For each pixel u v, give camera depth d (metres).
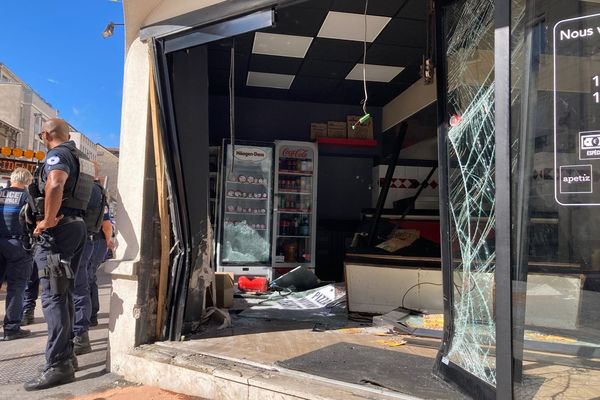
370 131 7.98
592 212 3.42
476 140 2.70
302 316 4.68
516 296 2.45
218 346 3.44
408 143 7.51
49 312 3.16
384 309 4.76
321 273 8.00
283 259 7.43
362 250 5.02
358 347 3.44
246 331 3.95
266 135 7.89
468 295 2.76
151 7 3.50
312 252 7.47
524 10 2.61
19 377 3.37
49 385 3.10
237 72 6.70
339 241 8.05
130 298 3.42
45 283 3.16
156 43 3.44
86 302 4.02
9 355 3.93
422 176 7.95
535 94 2.64
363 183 8.35
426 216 7.23
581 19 2.54
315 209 7.48
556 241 3.51
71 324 3.28
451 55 2.91
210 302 4.47
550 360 3.05
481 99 2.64
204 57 3.91
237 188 7.32
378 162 8.07
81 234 3.28
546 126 2.64
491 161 2.54
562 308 3.55
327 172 8.28
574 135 2.58
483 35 2.60
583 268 3.51
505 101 2.20
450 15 2.91
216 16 3.19
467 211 2.80
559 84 2.61
